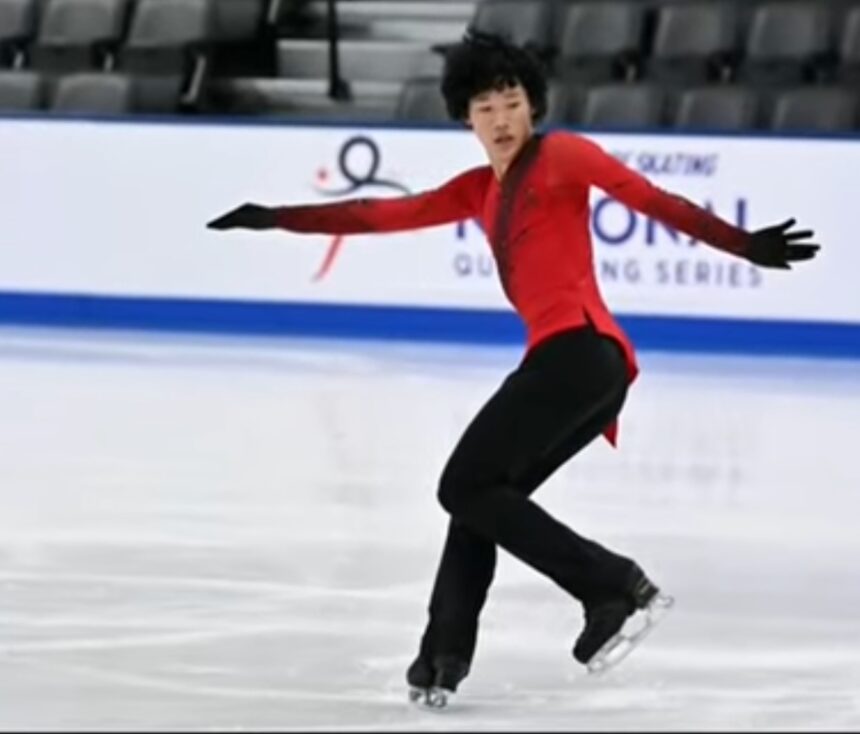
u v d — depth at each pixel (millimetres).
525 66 15180
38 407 29812
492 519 15031
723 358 35344
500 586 19859
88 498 23703
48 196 38875
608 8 42406
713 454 26500
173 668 16750
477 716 15398
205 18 44375
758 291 36000
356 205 15750
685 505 23375
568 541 14961
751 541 21641
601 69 42312
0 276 39219
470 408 29812
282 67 46312
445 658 15453
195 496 23797
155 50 44125
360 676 16531
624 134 36594
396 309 37438
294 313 37969
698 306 36250
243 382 32219
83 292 38906
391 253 37375
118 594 19297
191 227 38281
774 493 24109
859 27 41156
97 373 33094
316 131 37719
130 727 14961
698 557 20891
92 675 16500
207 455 26266
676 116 39938
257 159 37969
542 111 15422
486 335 37062
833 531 22172
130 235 38594
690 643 17688
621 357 15219
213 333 38125
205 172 38156
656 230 36250
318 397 30734
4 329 38469
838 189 35750
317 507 23203
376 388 31641
